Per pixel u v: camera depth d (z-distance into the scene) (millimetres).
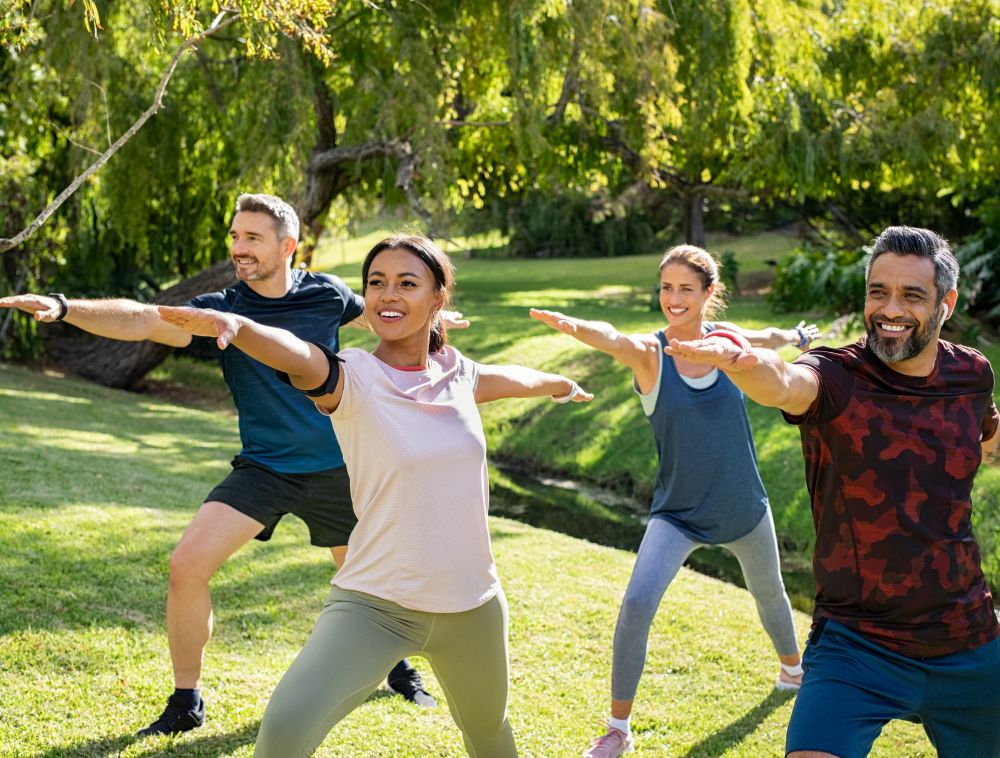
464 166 15328
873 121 14398
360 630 2549
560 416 12086
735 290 23984
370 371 2555
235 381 3691
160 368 17094
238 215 3816
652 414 3861
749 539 3986
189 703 3543
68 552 5367
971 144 14586
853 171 14867
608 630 4891
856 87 14898
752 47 13273
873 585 2553
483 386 2914
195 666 3545
